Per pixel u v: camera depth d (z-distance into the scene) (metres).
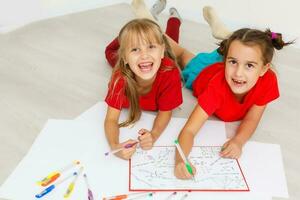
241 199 0.76
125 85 0.98
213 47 1.69
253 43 0.86
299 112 1.16
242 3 1.88
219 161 0.86
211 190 0.77
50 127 0.98
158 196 0.75
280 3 1.77
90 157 0.86
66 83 1.26
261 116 1.05
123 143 0.88
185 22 2.04
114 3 2.28
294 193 0.79
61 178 0.79
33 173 0.81
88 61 1.45
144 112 1.09
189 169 0.79
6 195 0.74
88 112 1.07
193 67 1.27
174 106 1.01
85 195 0.75
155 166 0.83
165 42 1.04
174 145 0.92
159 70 1.00
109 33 1.78
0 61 1.40
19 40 1.62
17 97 1.15
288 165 0.89
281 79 1.40
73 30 1.79
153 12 1.87
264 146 0.95
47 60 1.44
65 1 1.98
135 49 0.92
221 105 1.00
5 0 1.66
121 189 0.76
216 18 1.53
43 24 1.83
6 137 0.94
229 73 0.90
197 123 0.93
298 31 1.78
